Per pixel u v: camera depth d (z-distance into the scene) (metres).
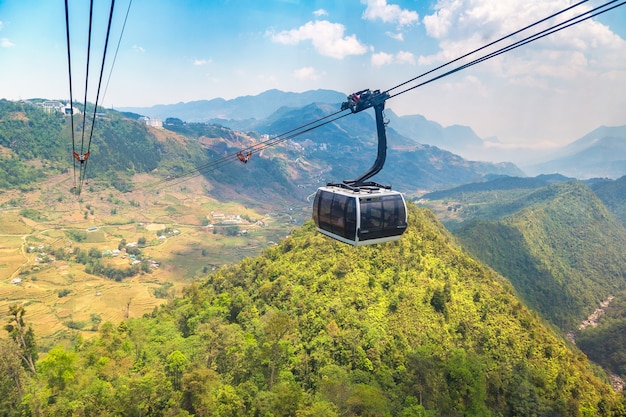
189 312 99.06
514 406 72.44
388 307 86.81
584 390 83.38
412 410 59.78
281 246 125.44
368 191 22.75
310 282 96.62
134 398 55.19
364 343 74.88
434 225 168.50
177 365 62.53
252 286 107.38
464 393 68.94
